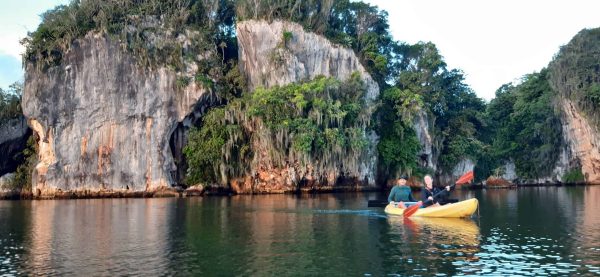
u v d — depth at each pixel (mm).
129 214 30062
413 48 76062
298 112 55312
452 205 25469
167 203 40562
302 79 59438
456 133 74875
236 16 64938
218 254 16359
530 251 16391
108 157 55938
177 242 18672
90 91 56062
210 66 60781
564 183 82250
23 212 32438
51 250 17406
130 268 14602
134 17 58656
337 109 55688
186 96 57750
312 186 57031
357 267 14367
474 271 13781
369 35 69375
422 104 64000
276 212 29703
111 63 56594
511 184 80938
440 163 73750
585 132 79688
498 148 84438
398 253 16234
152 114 57219
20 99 61688
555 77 81000
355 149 56812
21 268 14742
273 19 62406
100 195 55281
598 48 78938
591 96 77312
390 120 65500
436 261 15016
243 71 62688
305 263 14914
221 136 55812
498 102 89938
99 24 57094
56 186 54031
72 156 55062
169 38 59375
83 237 20234
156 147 57156
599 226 22000
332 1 65250
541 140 84438
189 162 56281
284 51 60156
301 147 53031
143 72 57219
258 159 56375
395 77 77062
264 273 13805
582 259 15102
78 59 56031
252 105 55188
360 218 25719
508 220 24469
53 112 54906
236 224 23781
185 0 62156
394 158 63938
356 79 60250
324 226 22578
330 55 63875
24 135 61562
